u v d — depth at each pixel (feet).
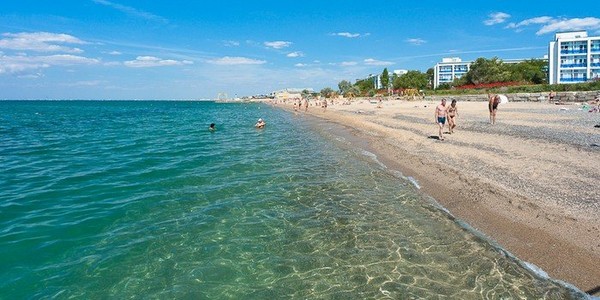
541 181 37.37
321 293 20.52
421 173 45.91
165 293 20.63
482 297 19.75
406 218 31.01
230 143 82.74
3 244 26.32
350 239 27.17
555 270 22.07
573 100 163.94
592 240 24.62
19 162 59.11
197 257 24.73
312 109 266.77
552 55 323.57
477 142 62.85
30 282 21.52
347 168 50.78
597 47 307.37
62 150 73.46
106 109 377.71
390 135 82.48
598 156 46.65
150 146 78.84
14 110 331.98
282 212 33.06
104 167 53.88
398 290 20.58
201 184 42.96
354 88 509.76
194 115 246.47
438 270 22.56
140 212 33.22
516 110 129.90
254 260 24.32
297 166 52.90
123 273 22.67
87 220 31.22
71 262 23.93
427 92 312.71
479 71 334.44
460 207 33.17
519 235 26.63
